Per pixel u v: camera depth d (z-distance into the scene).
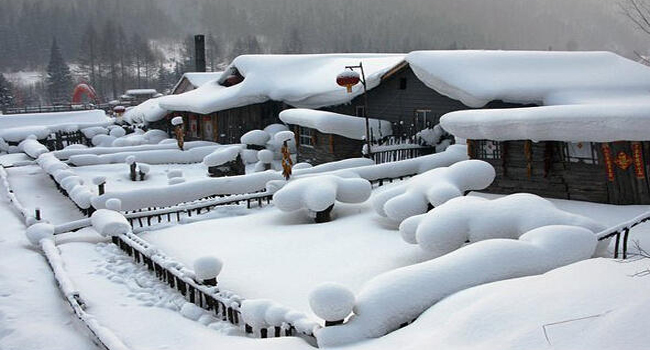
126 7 176.75
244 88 32.38
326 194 14.84
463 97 22.00
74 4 175.12
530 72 22.30
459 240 10.70
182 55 136.62
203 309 9.48
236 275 11.27
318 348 7.25
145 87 114.94
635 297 5.99
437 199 12.90
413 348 6.48
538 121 14.82
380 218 14.97
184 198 17.45
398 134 26.27
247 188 18.42
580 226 10.01
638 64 22.81
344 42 156.25
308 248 12.80
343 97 28.06
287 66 33.59
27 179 25.25
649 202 14.19
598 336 5.48
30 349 8.20
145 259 12.12
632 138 13.51
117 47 126.75
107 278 11.41
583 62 23.11
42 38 138.88
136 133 41.03
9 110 64.88
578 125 14.16
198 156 30.39
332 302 7.32
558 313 6.18
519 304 6.64
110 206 15.26
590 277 6.98
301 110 26.75
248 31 188.25
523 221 10.37
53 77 100.00
